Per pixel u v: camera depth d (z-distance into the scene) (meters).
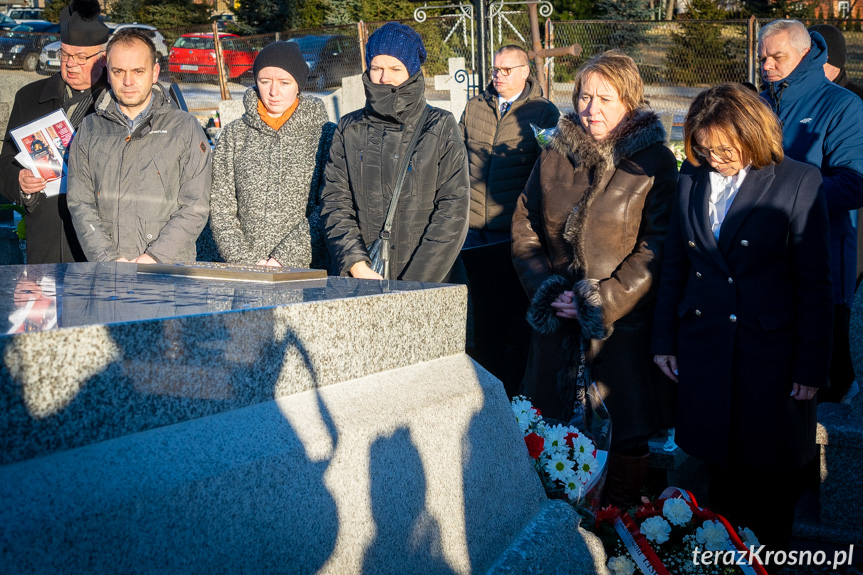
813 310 2.44
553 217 3.03
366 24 14.21
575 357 2.94
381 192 3.09
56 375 1.10
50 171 3.51
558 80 14.99
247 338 1.37
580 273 2.92
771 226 2.48
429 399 1.67
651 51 13.93
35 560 0.99
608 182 2.92
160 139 3.15
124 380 1.18
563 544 1.88
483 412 1.83
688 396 2.64
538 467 2.17
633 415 2.88
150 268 2.19
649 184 2.88
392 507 1.53
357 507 1.45
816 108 3.32
